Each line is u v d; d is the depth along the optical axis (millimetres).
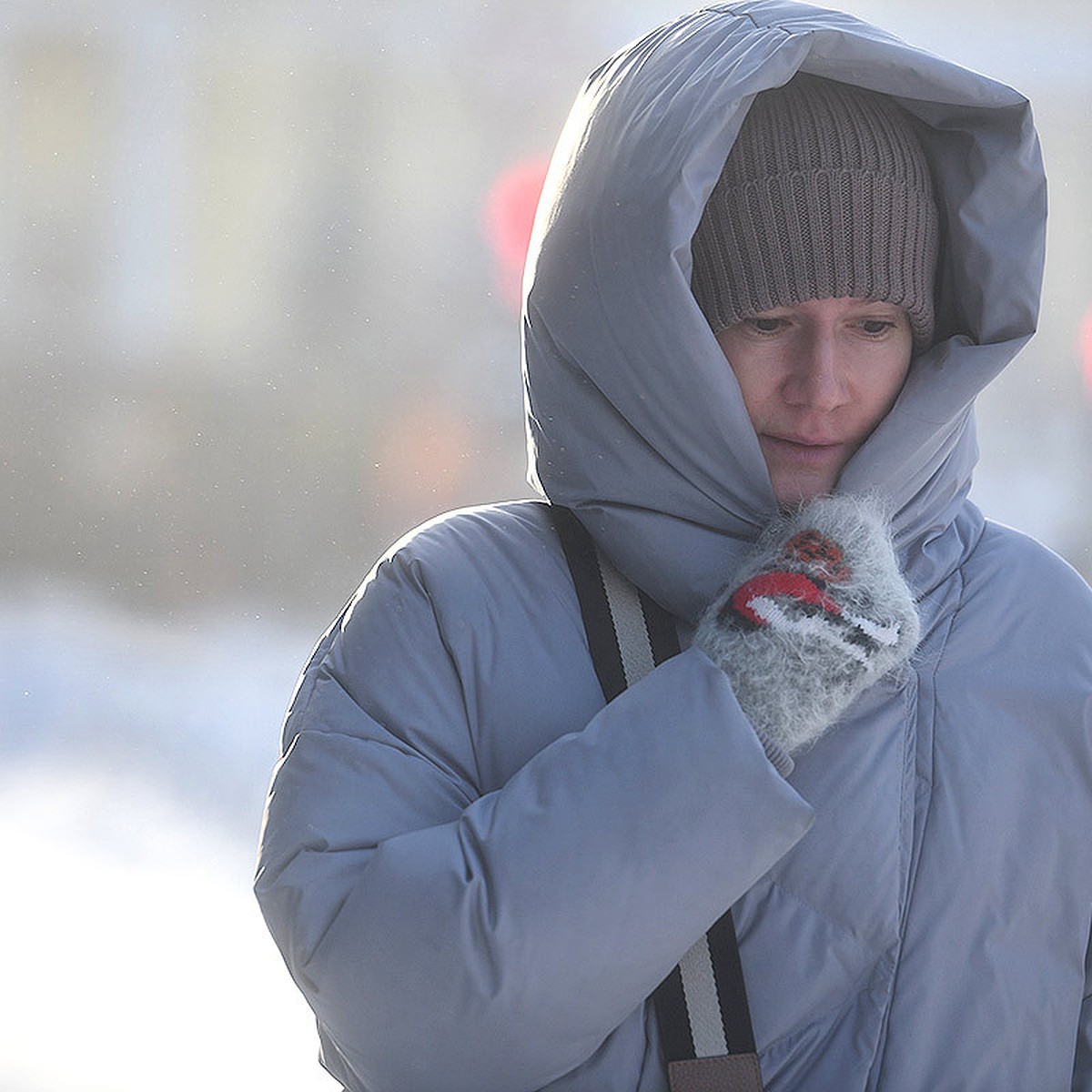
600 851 4289
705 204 4988
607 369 5016
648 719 4461
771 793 4332
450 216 22344
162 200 22344
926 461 5113
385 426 21953
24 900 13102
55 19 22406
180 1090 10578
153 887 13578
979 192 5141
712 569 5000
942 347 5156
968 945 4750
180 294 22125
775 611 4539
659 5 21984
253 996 12117
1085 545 19250
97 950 12469
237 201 22562
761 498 5043
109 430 21688
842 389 5047
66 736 16328
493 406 21781
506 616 4980
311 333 22328
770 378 5051
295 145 22484
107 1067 10820
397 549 5184
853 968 4699
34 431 21422
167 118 22406
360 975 4371
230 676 18062
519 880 4273
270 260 22484
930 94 5043
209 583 19906
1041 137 20047
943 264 5355
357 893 4434
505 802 4441
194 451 21516
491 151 22281
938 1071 4668
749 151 4961
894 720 4871
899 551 5164
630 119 5039
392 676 4883
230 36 22438
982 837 4797
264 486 21125
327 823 4641
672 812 4316
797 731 4496
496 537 5180
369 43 22438
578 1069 4625
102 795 15094
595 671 4934
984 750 4879
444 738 4832
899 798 4812
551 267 5195
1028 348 20047
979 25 20031
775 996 4664
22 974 11969
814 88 5098
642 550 4988
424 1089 4480
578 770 4434
